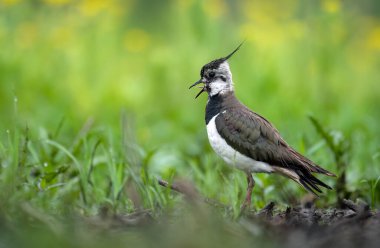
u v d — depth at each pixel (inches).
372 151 522.3
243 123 403.2
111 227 318.7
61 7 757.9
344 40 760.3
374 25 850.8
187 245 293.7
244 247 291.4
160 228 314.8
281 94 712.4
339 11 740.0
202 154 553.6
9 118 591.2
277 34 783.7
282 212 371.9
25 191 358.6
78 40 746.8
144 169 390.3
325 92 729.0
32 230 304.8
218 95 427.2
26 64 697.6
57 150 442.0
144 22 959.6
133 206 388.5
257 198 430.0
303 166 391.9
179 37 777.6
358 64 818.8
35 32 735.7
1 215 316.8
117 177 390.9
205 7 761.0
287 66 749.3
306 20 774.5
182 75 729.6
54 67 721.0
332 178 447.2
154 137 628.7
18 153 378.3
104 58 738.8
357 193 423.8
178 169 517.0
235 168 405.4
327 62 734.5
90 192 398.0
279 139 400.5
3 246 287.3
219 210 358.9
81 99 685.9
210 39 755.4
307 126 593.6
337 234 306.2
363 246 290.5
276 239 302.4
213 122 415.2
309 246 291.6
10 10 732.0
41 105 660.7
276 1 814.5
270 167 400.5
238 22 887.7
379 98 778.2
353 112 653.3
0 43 714.8
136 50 794.8
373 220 330.6
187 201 354.6
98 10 764.6
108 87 705.0
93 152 402.9
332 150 448.1
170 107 708.0
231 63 746.8
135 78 738.8
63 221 326.0
